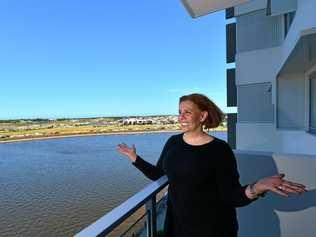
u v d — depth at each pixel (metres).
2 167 68.50
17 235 30.97
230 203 1.54
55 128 143.00
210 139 1.64
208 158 1.56
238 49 10.85
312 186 2.28
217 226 1.59
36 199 44.06
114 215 1.22
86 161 74.56
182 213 1.62
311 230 2.30
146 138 104.12
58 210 38.75
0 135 130.12
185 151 1.62
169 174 1.66
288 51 6.55
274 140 9.83
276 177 1.43
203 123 1.70
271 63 9.95
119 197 43.00
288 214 2.37
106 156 81.94
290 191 1.38
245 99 10.71
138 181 52.44
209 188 1.58
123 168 64.31
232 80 12.14
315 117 7.93
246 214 2.54
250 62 10.53
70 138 136.38
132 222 1.52
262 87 10.25
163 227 1.81
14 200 43.78
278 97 8.93
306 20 4.68
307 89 8.34
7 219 35.97
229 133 12.06
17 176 59.47
